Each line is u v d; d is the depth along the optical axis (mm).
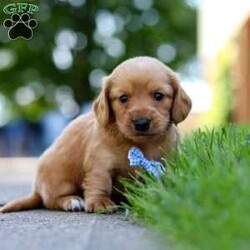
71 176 979
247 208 664
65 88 4332
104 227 787
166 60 4512
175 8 4492
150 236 719
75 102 4242
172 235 668
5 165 3146
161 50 4500
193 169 852
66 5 4219
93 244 696
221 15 3359
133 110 897
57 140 1018
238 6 2898
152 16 4473
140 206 807
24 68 4309
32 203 1017
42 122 4832
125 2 4371
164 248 663
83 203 957
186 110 943
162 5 4477
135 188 872
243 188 706
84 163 956
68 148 986
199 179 790
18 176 2209
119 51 4391
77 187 983
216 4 3492
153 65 934
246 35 2820
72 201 959
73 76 4254
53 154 1001
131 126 893
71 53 4262
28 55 4258
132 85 914
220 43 3293
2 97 4488
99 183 930
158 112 910
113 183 947
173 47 4531
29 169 2730
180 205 714
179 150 950
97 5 4305
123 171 934
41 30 4148
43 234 765
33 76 4320
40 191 1012
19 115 4691
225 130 1056
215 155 898
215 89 3158
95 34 4316
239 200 682
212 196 712
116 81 928
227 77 3123
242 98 2875
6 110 4605
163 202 746
